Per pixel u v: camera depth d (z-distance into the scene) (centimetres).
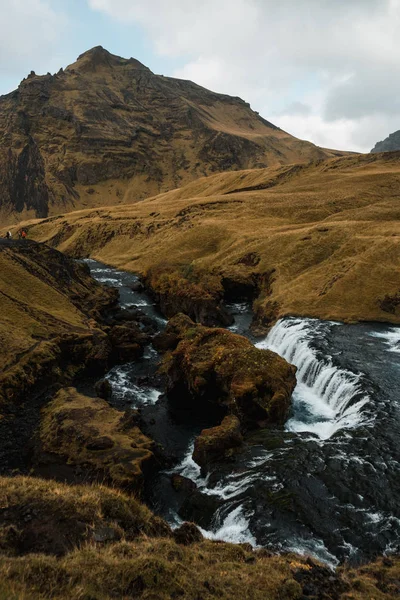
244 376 3975
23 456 3369
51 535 1521
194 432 3878
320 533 2289
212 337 4791
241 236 10650
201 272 9250
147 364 5475
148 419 4075
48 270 7394
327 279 7369
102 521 1650
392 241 7744
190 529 1930
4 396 4162
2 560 1234
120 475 2912
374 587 1634
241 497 2656
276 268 8344
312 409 4178
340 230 9056
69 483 2911
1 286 6250
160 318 7719
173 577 1341
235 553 1766
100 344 5494
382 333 5756
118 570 1306
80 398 4153
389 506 2477
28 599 996
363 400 3816
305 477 2778
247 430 3684
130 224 15012
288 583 1493
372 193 13362
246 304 8388
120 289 9731
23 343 5022
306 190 15088
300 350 5262
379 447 3095
